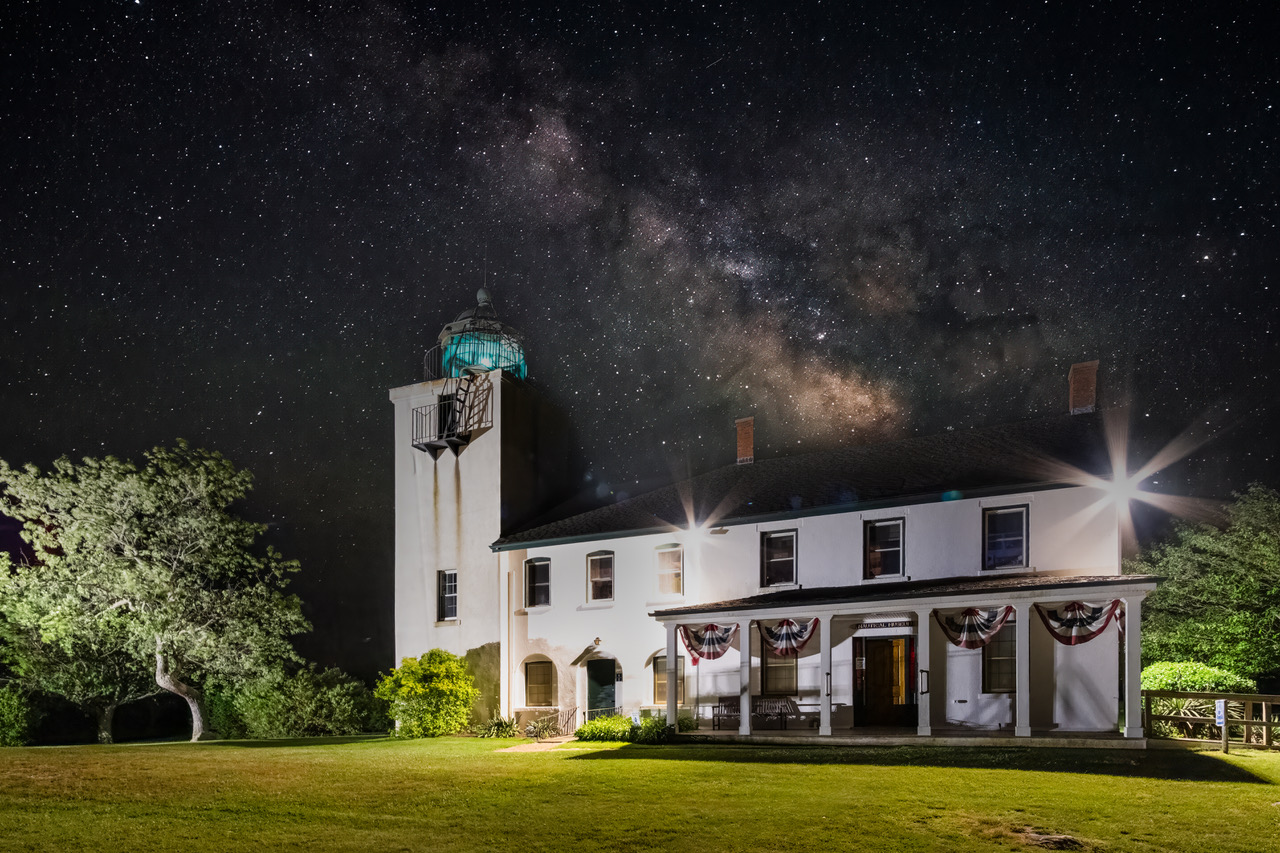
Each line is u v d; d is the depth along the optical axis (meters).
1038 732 19.31
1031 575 21.12
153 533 29.30
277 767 16.67
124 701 31.53
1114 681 19.77
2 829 11.34
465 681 27.44
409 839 10.93
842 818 11.64
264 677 28.84
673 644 23.06
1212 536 24.42
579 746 21.14
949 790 13.30
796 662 23.67
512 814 12.30
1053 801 12.40
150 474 28.64
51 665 29.94
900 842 10.50
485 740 24.23
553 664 27.70
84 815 12.16
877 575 23.42
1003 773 14.70
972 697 21.22
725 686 24.59
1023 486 21.55
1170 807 11.94
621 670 26.30
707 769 16.00
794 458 28.97
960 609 20.42
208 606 28.75
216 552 29.25
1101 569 20.58
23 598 29.08
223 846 10.59
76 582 28.28
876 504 23.41
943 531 22.59
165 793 13.80
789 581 24.45
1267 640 22.06
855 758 17.14
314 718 29.61
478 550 29.42
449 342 32.59
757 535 25.06
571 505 31.22
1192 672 19.69
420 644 29.94
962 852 10.09
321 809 12.66
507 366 32.34
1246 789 13.03
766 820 11.64
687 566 25.86
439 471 30.64
